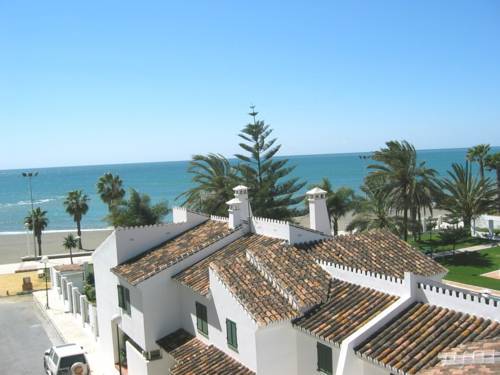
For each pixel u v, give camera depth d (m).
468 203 53.56
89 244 74.88
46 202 151.38
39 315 36.75
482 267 41.09
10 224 109.00
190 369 18.12
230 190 46.50
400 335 14.12
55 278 42.84
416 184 43.28
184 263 22.31
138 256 25.39
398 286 15.89
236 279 18.33
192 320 21.11
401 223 45.94
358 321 15.28
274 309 16.73
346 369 13.91
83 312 32.25
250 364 16.73
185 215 27.62
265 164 47.81
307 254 20.34
